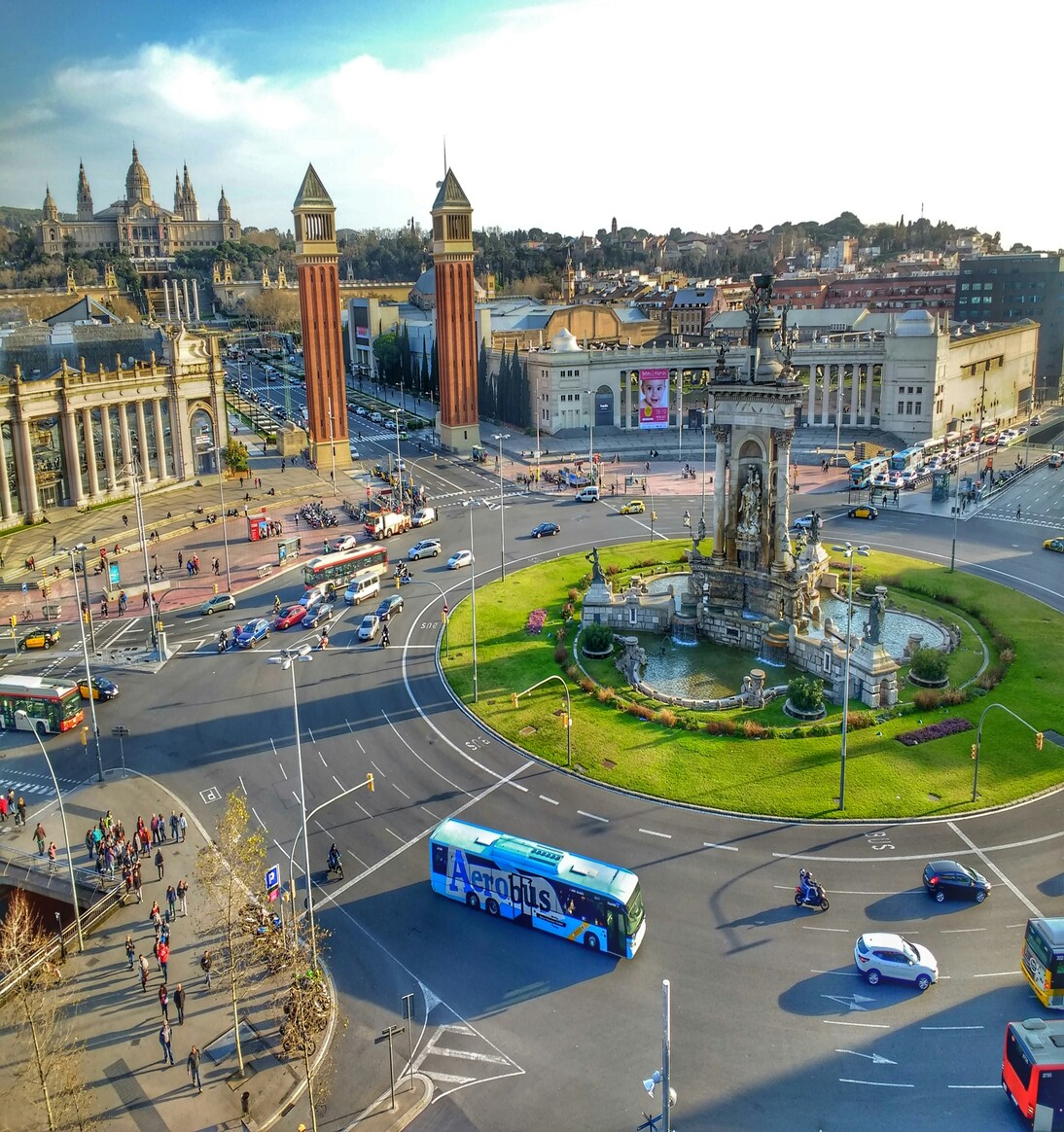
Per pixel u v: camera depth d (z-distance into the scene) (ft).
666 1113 138.21
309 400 636.07
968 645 327.26
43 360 544.62
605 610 362.33
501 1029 167.73
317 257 619.26
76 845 229.45
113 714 300.40
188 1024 173.17
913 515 501.97
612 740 267.80
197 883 213.25
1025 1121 143.74
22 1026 172.55
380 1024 170.19
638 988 175.63
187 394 590.14
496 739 273.13
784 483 333.62
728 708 287.48
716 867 209.36
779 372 329.93
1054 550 432.25
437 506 545.85
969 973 175.52
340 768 259.80
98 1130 150.00
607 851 216.33
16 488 505.25
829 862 209.56
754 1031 164.04
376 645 347.97
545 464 647.56
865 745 257.96
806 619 333.62
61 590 416.26
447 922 197.67
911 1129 144.15
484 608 378.94
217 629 370.32
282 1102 154.20
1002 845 213.05
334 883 210.59
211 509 537.65
